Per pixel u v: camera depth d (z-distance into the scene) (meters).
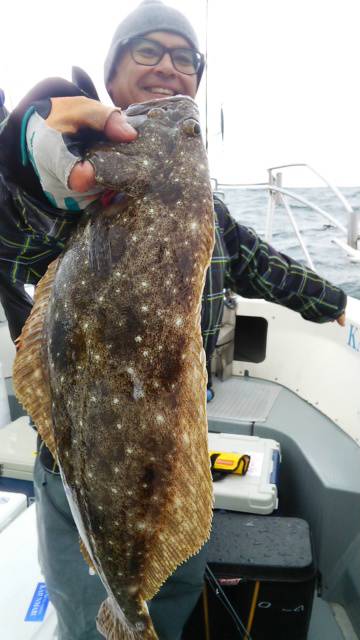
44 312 0.57
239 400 1.58
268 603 0.94
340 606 1.18
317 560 1.21
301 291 1.00
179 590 0.80
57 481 0.77
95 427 0.52
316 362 1.56
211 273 0.81
